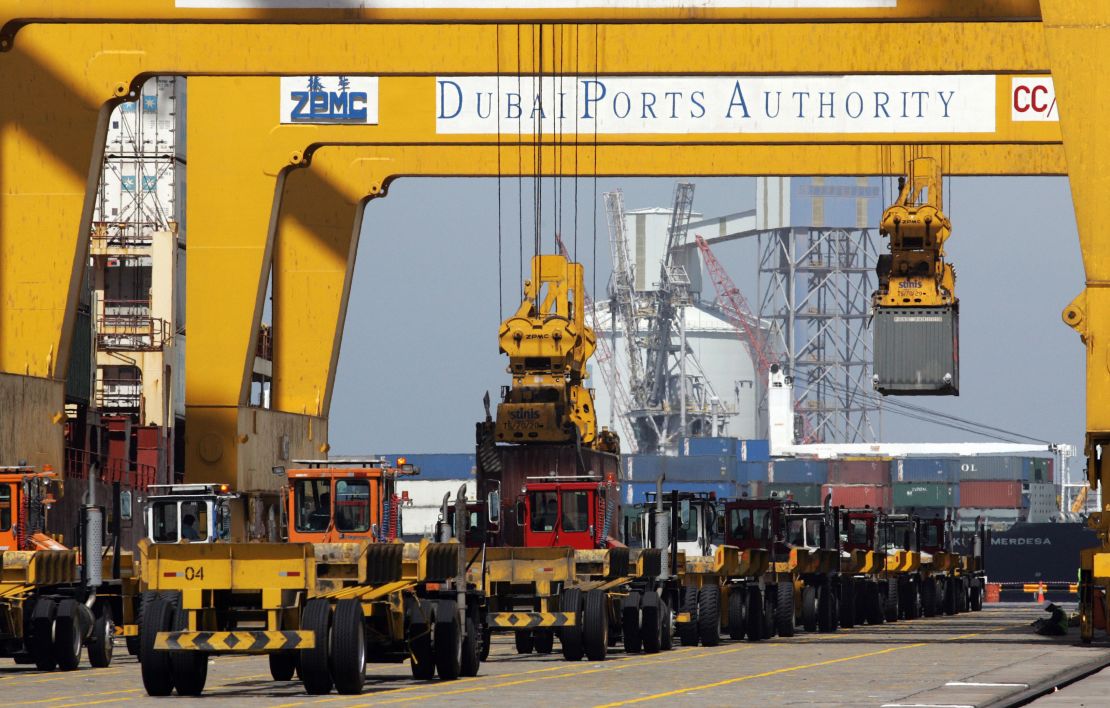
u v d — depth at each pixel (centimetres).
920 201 15788
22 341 11931
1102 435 10294
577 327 16188
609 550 9581
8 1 10512
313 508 9450
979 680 7438
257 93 14400
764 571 12131
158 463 18475
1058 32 10019
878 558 15750
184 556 6869
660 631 10050
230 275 14262
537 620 8919
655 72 12144
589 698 6569
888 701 6359
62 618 8662
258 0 10500
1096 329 10194
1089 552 10931
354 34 12044
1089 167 10062
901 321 14162
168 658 6862
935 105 14538
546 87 14712
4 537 9238
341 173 16000
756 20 10306
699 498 11938
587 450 15275
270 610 6831
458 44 12194
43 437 11806
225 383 14212
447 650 7662
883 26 11950
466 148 15962
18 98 11969
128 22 10575
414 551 7531
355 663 6769
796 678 7712
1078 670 8150
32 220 11950
